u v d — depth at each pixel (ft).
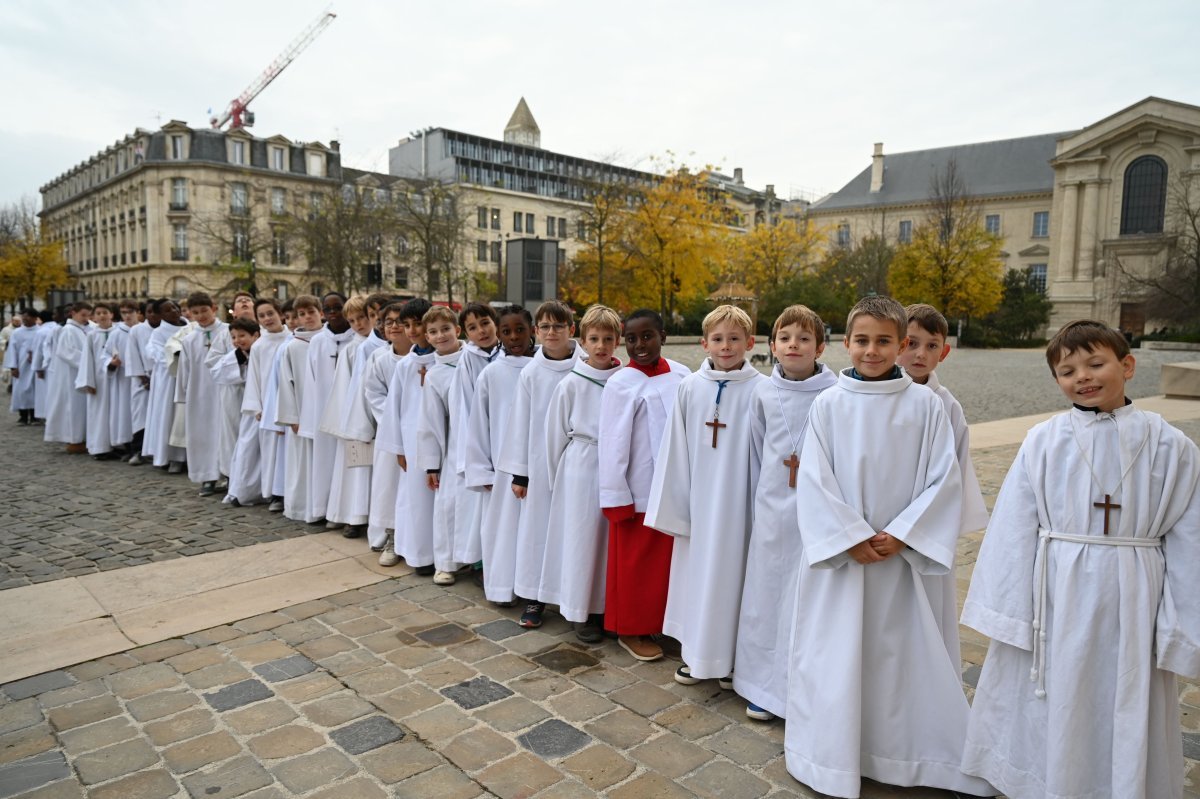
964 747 8.73
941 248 148.15
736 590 11.09
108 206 213.46
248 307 24.91
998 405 49.96
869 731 9.11
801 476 9.34
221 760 9.42
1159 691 7.58
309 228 120.47
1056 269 200.23
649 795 8.78
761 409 10.88
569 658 12.61
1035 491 8.05
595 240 126.11
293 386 20.80
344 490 19.51
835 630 9.03
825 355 94.48
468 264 206.08
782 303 135.03
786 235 158.40
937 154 248.73
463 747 9.75
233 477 23.13
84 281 232.53
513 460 14.23
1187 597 7.31
